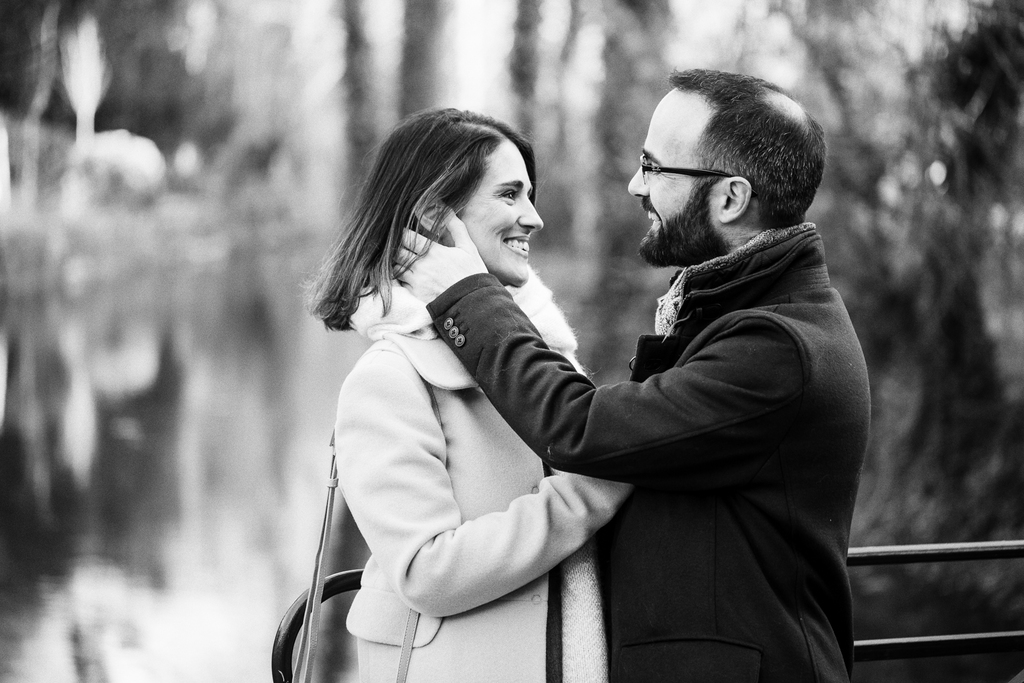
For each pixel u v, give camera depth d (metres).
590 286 8.70
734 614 1.64
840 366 1.69
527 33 11.71
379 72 21.25
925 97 5.70
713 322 1.73
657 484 1.68
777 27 6.75
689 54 8.03
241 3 30.14
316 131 27.89
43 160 25.27
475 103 13.02
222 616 5.61
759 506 1.66
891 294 6.11
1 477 8.80
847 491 1.72
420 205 1.88
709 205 1.82
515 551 1.71
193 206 34.31
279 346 19.12
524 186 1.97
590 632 1.79
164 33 24.22
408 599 1.72
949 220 5.75
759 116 1.79
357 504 1.76
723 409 1.63
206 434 10.94
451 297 1.81
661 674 1.65
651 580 1.69
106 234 28.95
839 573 1.72
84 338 19.14
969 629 5.40
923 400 6.00
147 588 6.03
